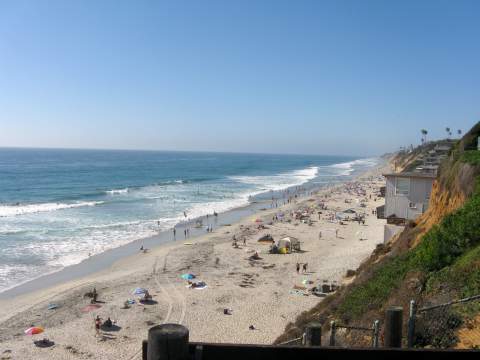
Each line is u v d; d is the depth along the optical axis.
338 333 12.93
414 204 30.88
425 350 2.98
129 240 50.28
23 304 29.66
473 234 12.91
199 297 30.80
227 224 62.28
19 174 140.88
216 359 2.81
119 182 121.75
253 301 30.00
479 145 24.56
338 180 145.25
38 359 21.81
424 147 141.75
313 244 48.84
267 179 144.88
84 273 37.34
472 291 9.90
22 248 44.94
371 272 17.81
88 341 23.88
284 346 2.88
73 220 61.34
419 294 11.69
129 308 28.73
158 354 2.51
